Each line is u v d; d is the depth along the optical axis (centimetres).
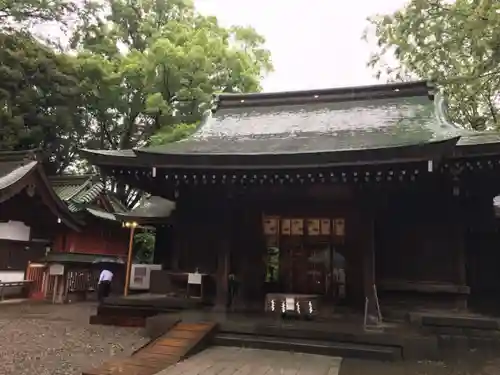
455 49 1490
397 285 1120
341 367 822
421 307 1120
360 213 1093
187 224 1272
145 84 2756
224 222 1190
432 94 1409
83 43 3108
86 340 1027
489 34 1334
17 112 2445
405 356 894
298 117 1491
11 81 2402
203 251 1308
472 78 1459
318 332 960
